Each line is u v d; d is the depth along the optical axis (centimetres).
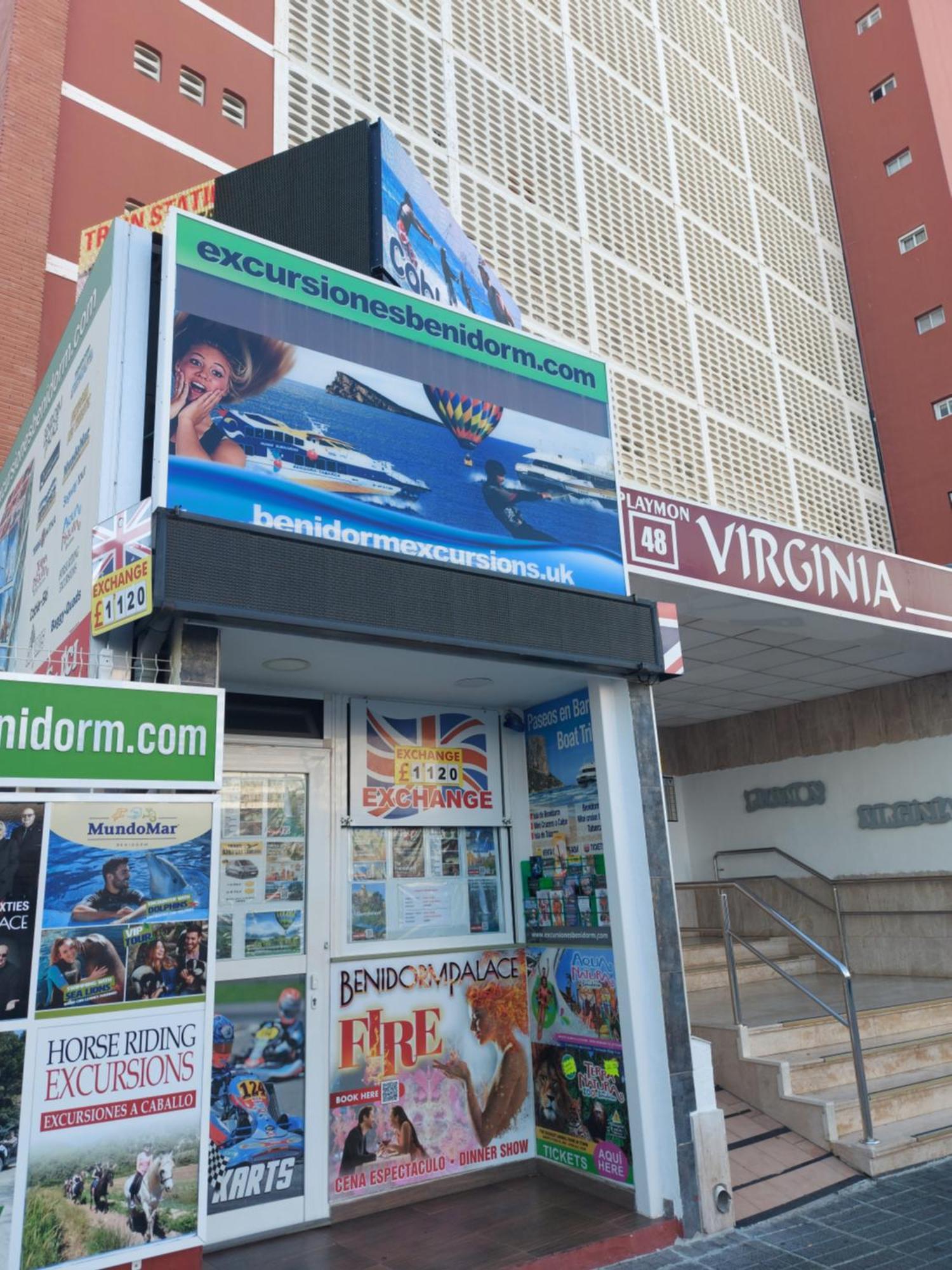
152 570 364
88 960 317
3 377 726
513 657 489
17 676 322
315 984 502
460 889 574
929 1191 535
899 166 1650
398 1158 507
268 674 507
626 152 1261
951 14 1772
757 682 988
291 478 432
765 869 1120
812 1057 657
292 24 971
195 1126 324
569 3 1261
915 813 990
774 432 1354
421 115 1026
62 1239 293
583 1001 539
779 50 1720
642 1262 445
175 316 417
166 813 343
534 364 559
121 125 838
